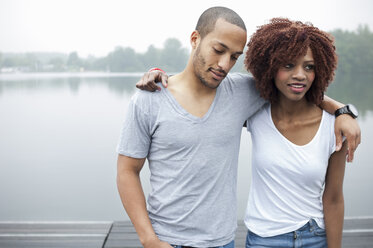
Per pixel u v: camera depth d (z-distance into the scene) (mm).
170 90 1397
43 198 3795
